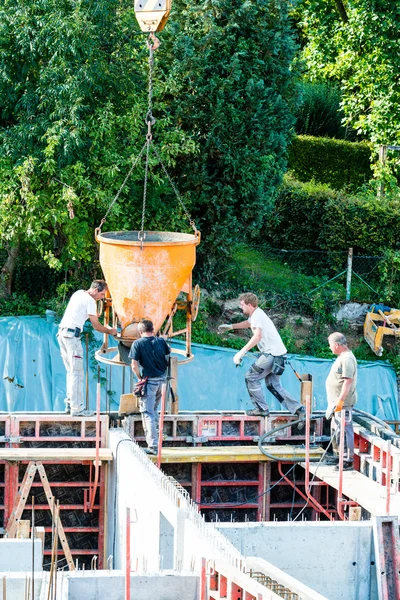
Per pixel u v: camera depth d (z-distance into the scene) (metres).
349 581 9.70
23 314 20.73
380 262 23.78
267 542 9.53
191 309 13.28
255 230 22.42
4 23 18.45
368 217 23.95
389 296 23.53
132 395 13.80
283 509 14.16
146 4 11.34
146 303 12.62
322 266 24.58
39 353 19.28
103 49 19.39
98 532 13.30
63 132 18.05
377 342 21.83
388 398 21.08
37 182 18.72
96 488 12.80
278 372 13.63
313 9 30.12
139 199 20.12
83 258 19.88
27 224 18.72
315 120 31.12
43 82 18.64
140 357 12.54
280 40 21.25
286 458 13.34
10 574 7.71
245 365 20.25
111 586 7.79
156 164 19.50
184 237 13.23
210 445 14.12
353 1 28.00
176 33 20.39
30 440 13.45
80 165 18.38
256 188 21.44
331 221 23.97
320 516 14.10
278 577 7.80
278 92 21.84
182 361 13.64
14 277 21.67
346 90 30.95
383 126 28.41
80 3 18.23
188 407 19.42
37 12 18.64
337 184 28.69
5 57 18.84
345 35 28.94
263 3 20.73
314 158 28.50
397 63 27.72
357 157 28.78
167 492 9.59
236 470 13.98
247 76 21.08
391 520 9.66
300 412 13.88
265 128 21.14
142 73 20.03
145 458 11.15
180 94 20.69
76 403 13.51
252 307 13.42
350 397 12.55
